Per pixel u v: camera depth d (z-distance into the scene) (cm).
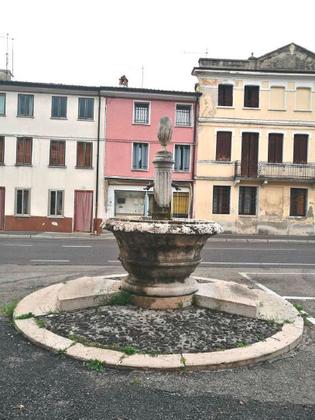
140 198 2684
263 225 2686
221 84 2683
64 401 315
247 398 328
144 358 380
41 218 2611
